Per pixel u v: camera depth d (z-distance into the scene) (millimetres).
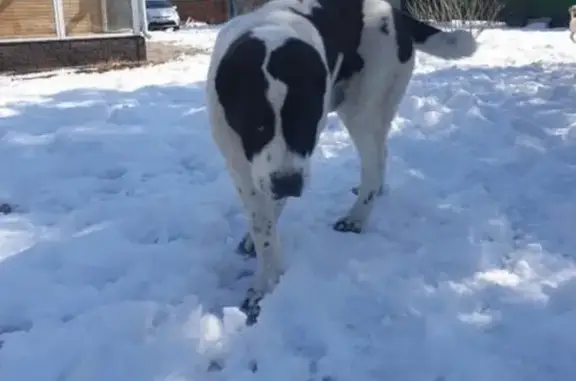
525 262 2031
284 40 1678
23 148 3246
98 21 7172
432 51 2410
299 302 1805
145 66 6484
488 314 1777
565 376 1543
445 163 2943
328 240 2197
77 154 3166
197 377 1573
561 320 1703
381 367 1595
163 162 3062
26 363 1612
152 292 1889
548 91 4047
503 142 3160
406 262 2041
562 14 12906
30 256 2109
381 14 2207
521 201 2510
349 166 2961
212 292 1923
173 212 2432
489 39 8328
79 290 1914
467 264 2029
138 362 1596
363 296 1860
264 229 1906
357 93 2236
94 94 4562
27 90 4836
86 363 1592
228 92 1671
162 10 14250
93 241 2193
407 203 2498
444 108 3785
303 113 1624
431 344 1649
